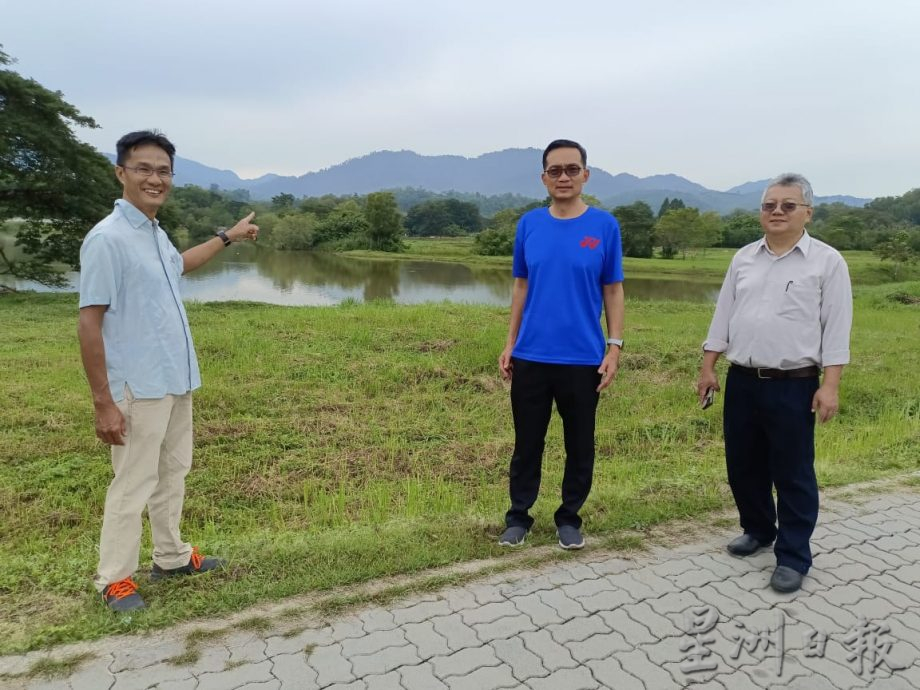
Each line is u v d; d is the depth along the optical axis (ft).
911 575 10.29
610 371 10.52
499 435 18.70
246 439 16.98
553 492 13.96
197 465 15.37
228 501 13.82
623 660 7.99
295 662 7.73
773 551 11.04
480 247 211.20
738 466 10.65
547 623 8.70
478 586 9.57
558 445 17.66
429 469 15.99
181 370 8.91
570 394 10.45
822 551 11.03
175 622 8.43
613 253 10.41
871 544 11.32
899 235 140.05
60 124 56.34
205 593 9.06
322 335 28.78
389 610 8.88
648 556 10.69
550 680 7.58
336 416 19.12
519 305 11.22
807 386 9.80
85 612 8.60
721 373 26.45
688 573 10.18
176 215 68.59
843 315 9.53
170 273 8.93
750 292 10.13
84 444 16.02
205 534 11.87
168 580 9.41
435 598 9.21
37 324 33.24
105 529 8.64
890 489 13.91
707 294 92.58
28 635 8.05
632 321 41.75
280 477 14.96
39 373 21.95
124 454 8.54
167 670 7.54
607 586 9.70
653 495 13.17
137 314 8.39
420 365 24.26
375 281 106.63
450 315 35.83
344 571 9.69
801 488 9.84
